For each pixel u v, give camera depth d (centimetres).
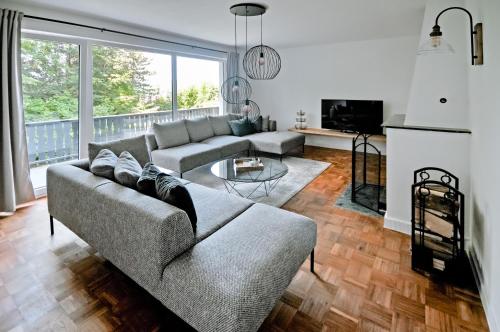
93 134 399
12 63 297
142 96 475
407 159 246
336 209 308
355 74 567
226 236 165
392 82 533
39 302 173
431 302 172
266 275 136
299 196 347
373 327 154
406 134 243
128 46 427
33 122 344
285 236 167
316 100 625
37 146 351
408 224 253
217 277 131
